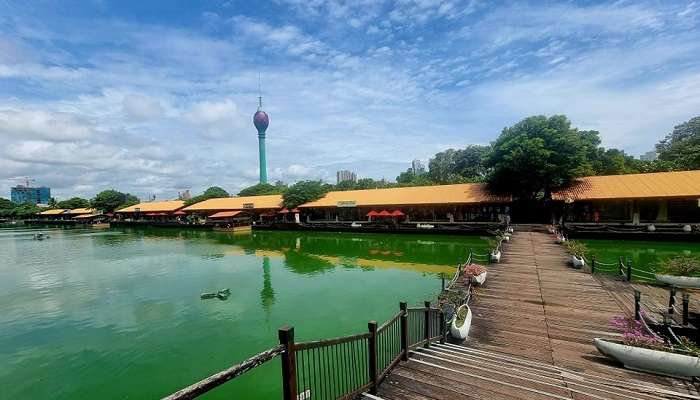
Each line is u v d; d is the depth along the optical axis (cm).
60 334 1313
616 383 563
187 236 4678
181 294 1802
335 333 1183
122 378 974
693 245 2350
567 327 873
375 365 513
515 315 966
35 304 1731
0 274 2508
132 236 5038
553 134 3002
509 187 3200
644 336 724
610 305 1016
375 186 6225
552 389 523
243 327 1293
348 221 4294
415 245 2975
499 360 674
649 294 1110
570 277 1341
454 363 614
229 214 5291
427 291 1628
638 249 2295
